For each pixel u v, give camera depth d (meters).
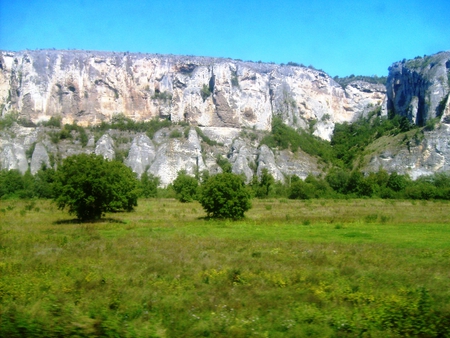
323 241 29.06
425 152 132.12
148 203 77.69
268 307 13.55
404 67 171.88
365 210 61.66
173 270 18.83
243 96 168.25
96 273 18.03
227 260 21.36
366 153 146.38
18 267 19.25
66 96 158.38
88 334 10.86
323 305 13.87
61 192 43.00
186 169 131.62
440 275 18.48
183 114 162.12
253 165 138.75
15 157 126.31
